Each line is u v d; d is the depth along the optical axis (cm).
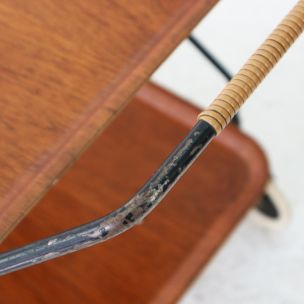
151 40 78
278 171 173
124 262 109
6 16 79
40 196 74
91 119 75
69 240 70
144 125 119
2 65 77
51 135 75
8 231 73
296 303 162
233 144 116
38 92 76
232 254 167
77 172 115
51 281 107
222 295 163
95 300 106
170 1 80
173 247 110
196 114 118
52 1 80
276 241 167
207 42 186
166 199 113
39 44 78
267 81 181
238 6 189
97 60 77
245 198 114
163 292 107
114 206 113
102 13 79
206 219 112
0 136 74
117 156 116
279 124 177
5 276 107
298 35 75
